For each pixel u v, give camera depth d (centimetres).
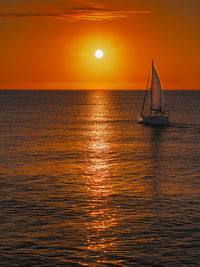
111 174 4866
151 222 3150
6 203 3603
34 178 4597
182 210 3447
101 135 8969
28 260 2520
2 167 5200
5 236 2862
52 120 12950
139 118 14038
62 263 2488
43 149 6800
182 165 5459
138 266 2455
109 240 2812
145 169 5178
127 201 3709
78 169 5153
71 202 3669
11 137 8369
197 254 2603
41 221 3164
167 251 2642
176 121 12600
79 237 2864
